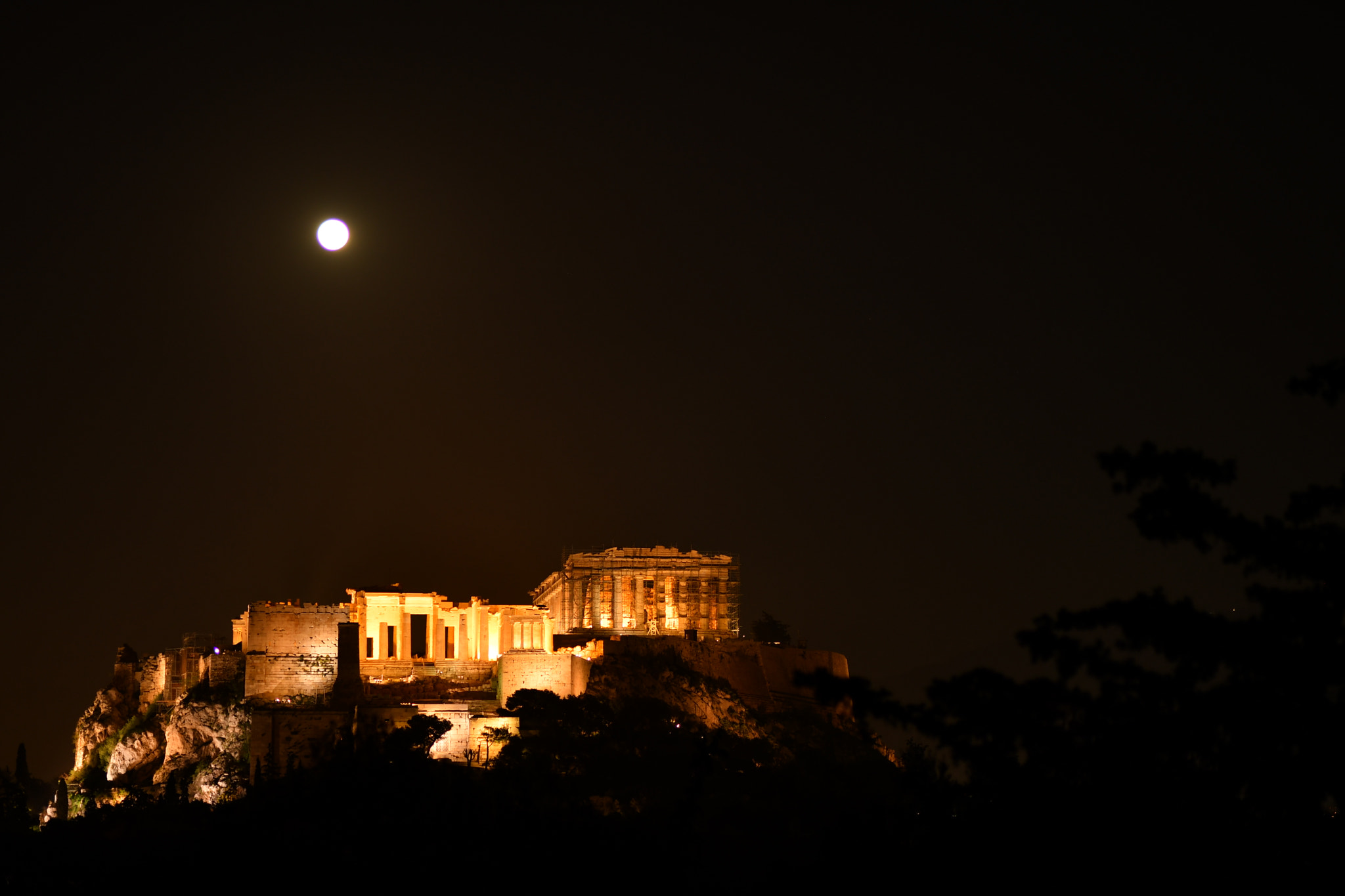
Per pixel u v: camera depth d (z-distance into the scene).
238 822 118.69
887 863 73.62
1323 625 54.38
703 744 92.81
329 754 150.88
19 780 188.50
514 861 103.19
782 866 107.69
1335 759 52.94
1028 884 57.12
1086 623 58.84
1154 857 54.72
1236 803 55.25
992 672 60.34
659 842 100.25
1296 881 53.25
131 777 172.38
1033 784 58.44
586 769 147.50
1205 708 55.31
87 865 124.00
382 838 111.00
